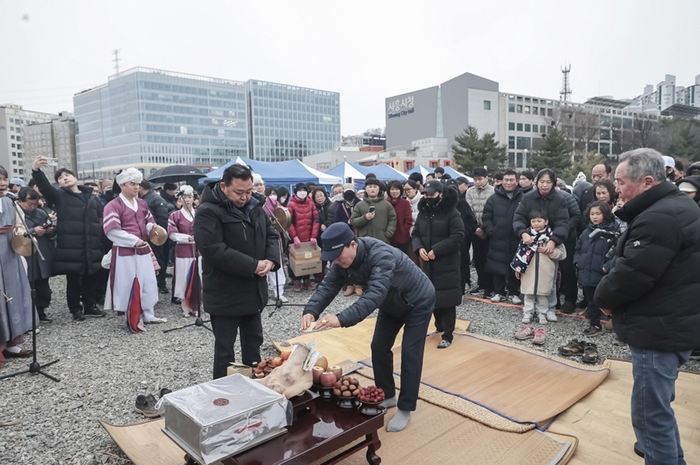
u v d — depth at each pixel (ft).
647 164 7.38
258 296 11.26
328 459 8.27
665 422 7.36
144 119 230.48
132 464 9.13
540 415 10.19
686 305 7.16
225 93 257.34
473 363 13.38
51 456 9.44
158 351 15.97
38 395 12.50
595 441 9.37
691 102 376.48
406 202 23.02
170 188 31.07
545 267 17.52
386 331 10.64
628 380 12.14
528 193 18.67
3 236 14.74
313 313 9.46
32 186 23.68
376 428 7.86
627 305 7.69
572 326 17.60
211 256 10.42
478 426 9.83
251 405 6.86
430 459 8.66
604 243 15.93
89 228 19.67
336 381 8.67
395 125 255.29
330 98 295.07
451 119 218.59
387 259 9.37
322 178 41.39
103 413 11.42
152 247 25.46
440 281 14.74
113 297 18.29
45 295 19.69
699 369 13.26
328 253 9.02
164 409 7.18
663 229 7.05
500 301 21.62
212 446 6.34
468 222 22.39
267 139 271.28
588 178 115.65
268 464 6.41
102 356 15.53
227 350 11.08
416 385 9.85
